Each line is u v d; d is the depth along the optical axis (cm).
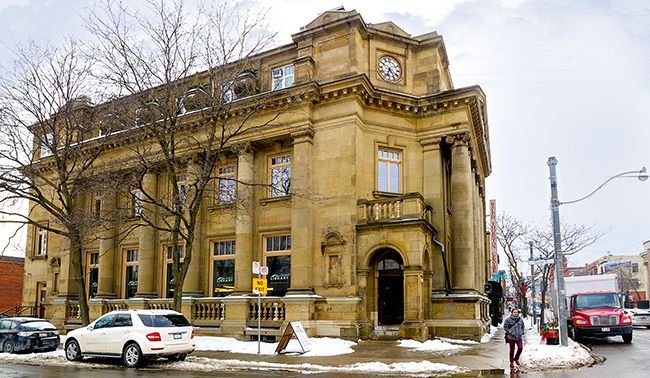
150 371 1600
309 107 2662
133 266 3247
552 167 2181
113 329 1778
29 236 3828
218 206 2909
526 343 2300
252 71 2902
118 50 2328
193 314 2797
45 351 2145
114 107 2405
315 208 2620
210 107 2333
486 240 4853
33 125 2767
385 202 2508
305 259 2541
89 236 3025
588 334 2634
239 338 2556
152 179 3114
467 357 1834
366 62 2798
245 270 2697
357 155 2597
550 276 4709
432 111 2798
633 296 9962
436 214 2716
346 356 1877
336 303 2472
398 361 1738
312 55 2791
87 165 2591
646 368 1655
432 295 2634
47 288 3594
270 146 2836
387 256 2631
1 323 2170
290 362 1744
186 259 2183
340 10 2859
